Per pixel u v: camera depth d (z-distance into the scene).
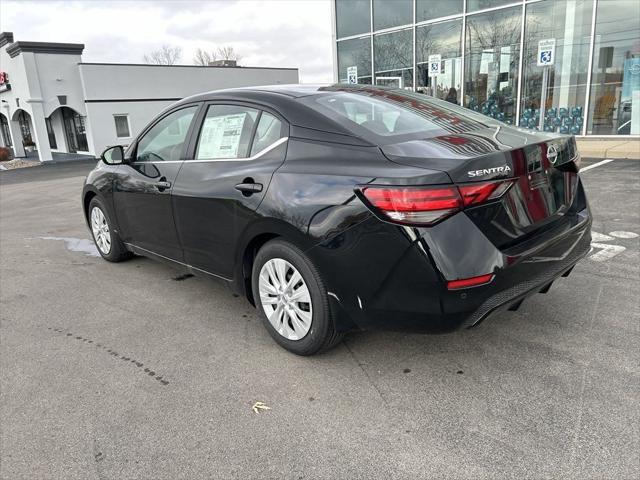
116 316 3.91
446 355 3.03
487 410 2.51
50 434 2.50
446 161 2.44
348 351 3.14
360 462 2.21
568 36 12.77
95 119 27.33
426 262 2.39
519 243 2.63
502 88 14.16
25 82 25.55
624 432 2.29
